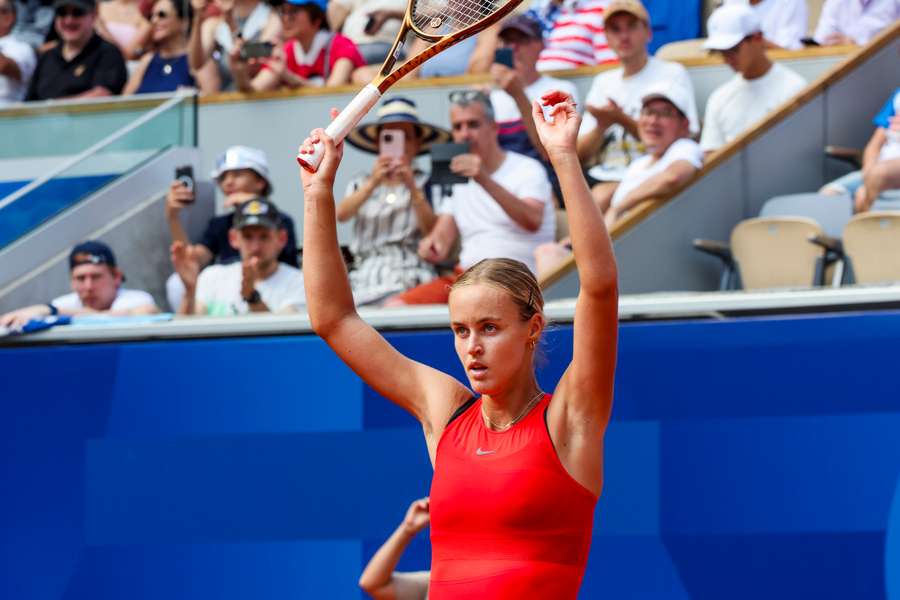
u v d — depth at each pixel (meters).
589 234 4.59
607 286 4.59
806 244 10.66
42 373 9.70
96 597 9.29
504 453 4.77
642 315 8.90
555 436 4.75
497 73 12.28
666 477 8.68
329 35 15.00
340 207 11.84
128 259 12.48
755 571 8.50
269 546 9.14
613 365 4.74
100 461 9.47
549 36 14.30
